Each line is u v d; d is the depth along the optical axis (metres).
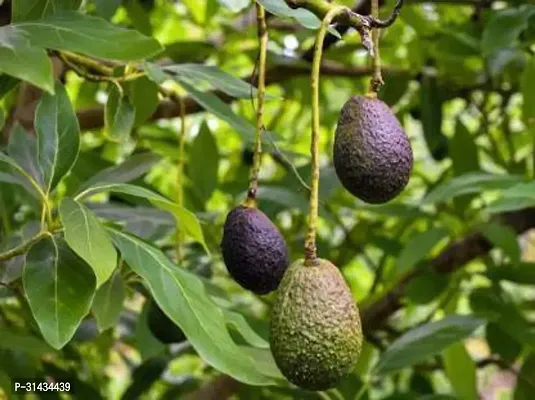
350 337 1.27
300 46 2.45
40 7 1.42
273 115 2.95
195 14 2.77
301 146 2.79
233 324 1.54
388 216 2.50
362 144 1.31
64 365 2.45
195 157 2.22
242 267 1.42
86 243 1.32
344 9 1.34
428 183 2.63
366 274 3.20
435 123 2.48
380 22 1.34
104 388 2.70
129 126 1.68
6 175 1.67
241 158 2.75
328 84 3.06
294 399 2.01
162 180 2.82
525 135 2.67
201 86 1.92
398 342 1.93
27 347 1.76
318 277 1.28
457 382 2.12
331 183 2.08
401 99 2.70
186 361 3.02
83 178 2.03
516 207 1.91
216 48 2.29
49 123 1.50
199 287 1.41
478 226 2.29
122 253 1.40
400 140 1.32
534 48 2.34
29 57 1.23
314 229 1.29
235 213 1.43
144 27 2.16
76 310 1.35
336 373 1.27
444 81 2.49
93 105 2.51
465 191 1.89
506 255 2.26
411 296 2.26
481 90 2.50
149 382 2.24
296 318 1.27
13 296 1.78
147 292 1.73
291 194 2.02
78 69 1.68
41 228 1.41
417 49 2.45
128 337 2.45
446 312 2.43
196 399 2.24
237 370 1.36
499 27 2.02
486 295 2.18
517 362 2.65
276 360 1.28
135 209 1.79
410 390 2.30
